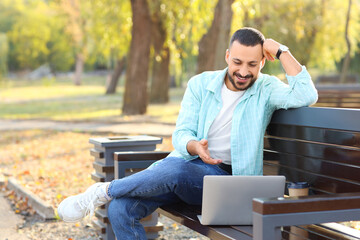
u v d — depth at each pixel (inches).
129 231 140.9
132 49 842.8
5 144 557.0
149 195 141.6
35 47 2389.3
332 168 134.3
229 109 150.2
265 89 148.9
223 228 128.3
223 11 571.5
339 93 420.2
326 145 136.0
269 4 943.0
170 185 139.7
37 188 309.0
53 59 2655.0
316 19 1016.2
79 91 1855.3
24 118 858.8
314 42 1048.8
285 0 992.2
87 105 1155.3
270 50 143.7
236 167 145.3
